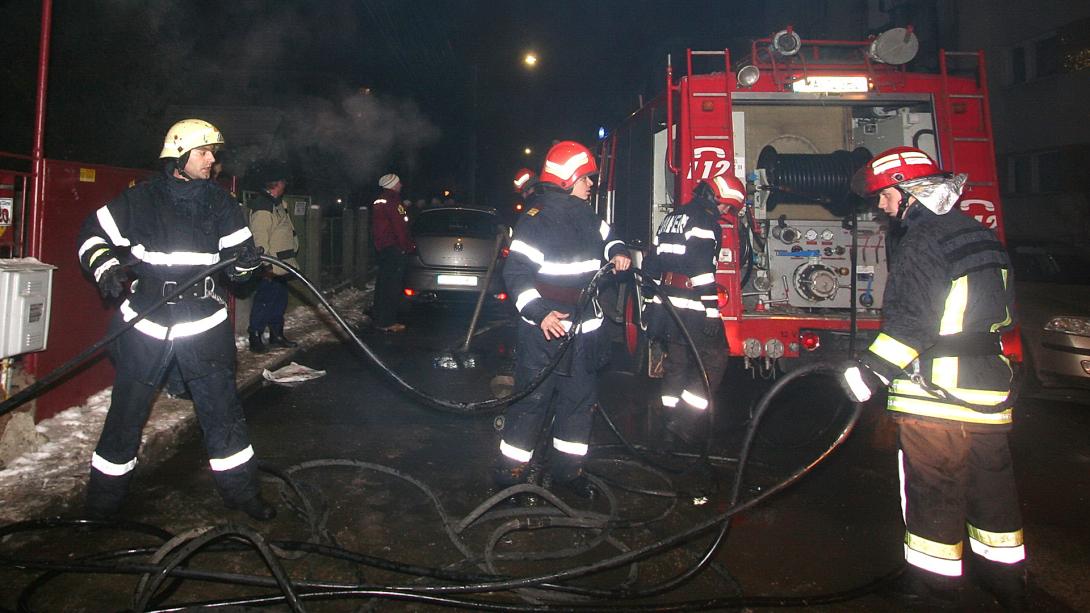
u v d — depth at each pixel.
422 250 10.24
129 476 3.81
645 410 6.31
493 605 3.06
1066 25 15.83
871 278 6.39
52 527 3.62
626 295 7.59
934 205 3.07
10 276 4.24
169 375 3.98
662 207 6.83
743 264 6.29
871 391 3.03
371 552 3.65
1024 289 6.77
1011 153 17.41
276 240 7.62
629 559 3.14
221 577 3.09
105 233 3.64
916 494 3.12
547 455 4.66
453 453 5.14
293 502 4.13
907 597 3.24
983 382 3.01
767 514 4.21
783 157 6.67
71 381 5.18
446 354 8.23
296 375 7.18
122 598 3.13
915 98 6.29
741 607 3.17
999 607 3.25
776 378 7.24
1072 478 4.89
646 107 7.23
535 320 3.86
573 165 4.07
